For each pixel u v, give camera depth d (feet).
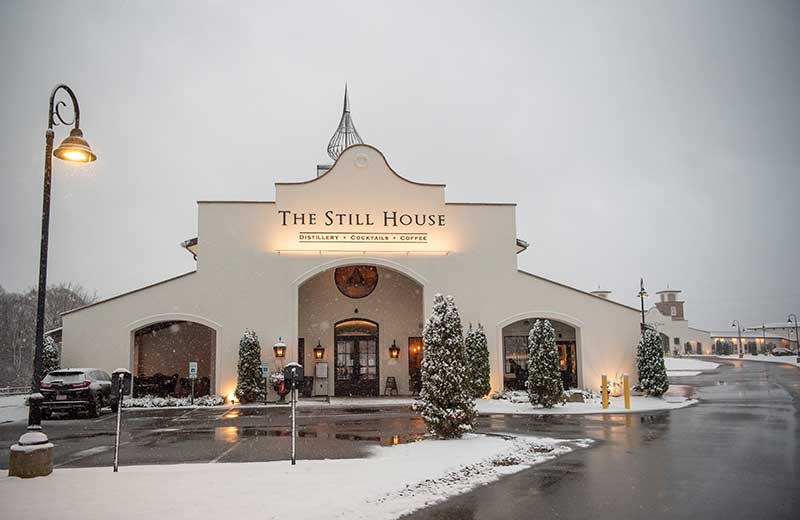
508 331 82.94
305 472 31.19
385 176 78.69
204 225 75.56
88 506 25.03
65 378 59.93
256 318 74.59
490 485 28.91
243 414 62.28
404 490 27.76
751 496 26.18
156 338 83.46
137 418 59.77
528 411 62.34
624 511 24.22
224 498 26.07
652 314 234.38
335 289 84.58
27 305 174.50
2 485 28.81
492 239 79.41
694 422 51.13
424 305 77.51
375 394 82.99
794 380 100.53
